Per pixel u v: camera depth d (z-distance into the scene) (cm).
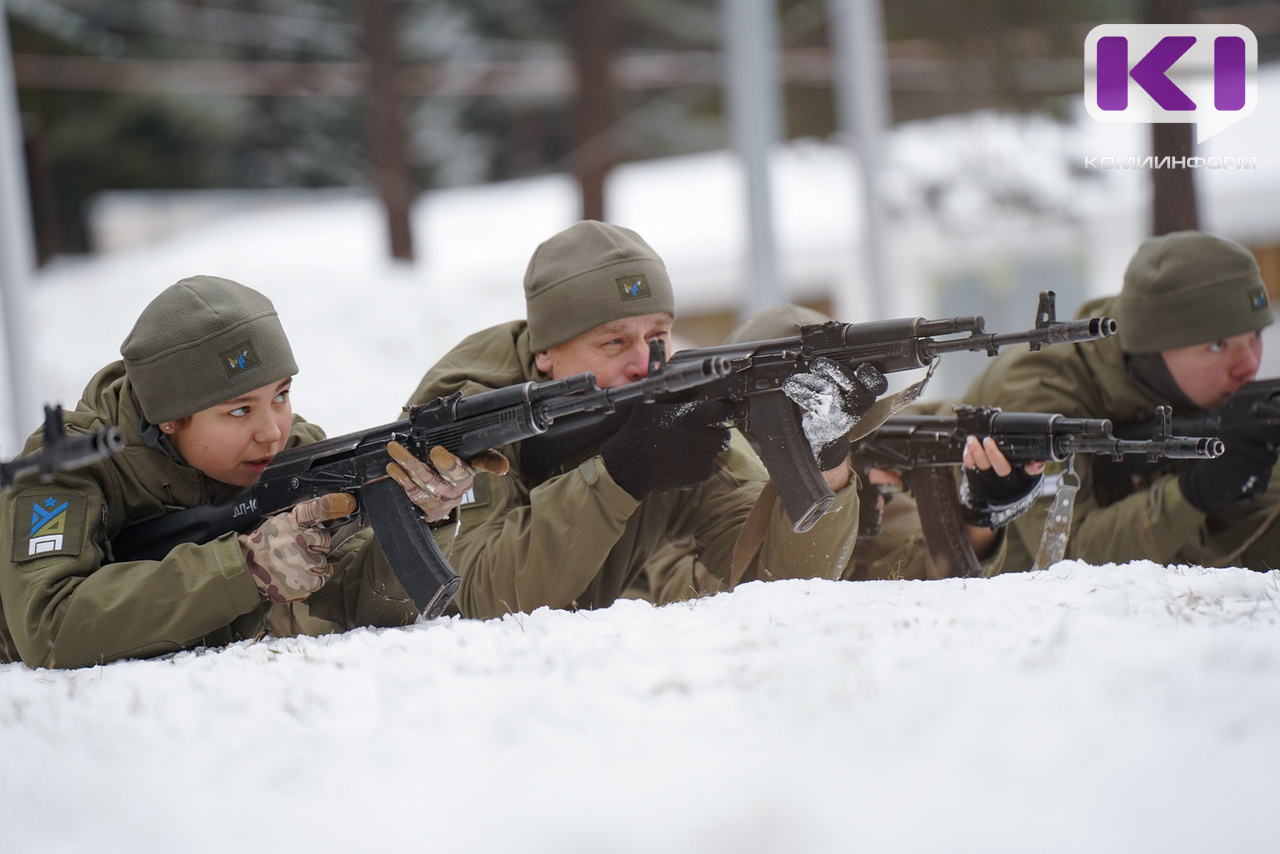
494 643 522
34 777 399
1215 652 422
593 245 795
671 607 594
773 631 500
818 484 644
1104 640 453
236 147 6419
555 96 6256
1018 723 370
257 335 667
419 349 2650
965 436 749
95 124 5919
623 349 793
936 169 3259
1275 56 3681
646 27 5831
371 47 4122
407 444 602
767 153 2305
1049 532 737
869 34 2462
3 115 2031
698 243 3759
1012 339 621
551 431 679
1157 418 697
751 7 2289
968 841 309
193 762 401
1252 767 330
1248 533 894
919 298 3356
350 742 409
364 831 342
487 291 3938
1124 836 305
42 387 2827
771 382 653
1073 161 3102
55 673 586
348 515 612
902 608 535
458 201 4991
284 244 4791
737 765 358
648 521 805
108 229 5981
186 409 652
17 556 621
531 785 360
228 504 643
